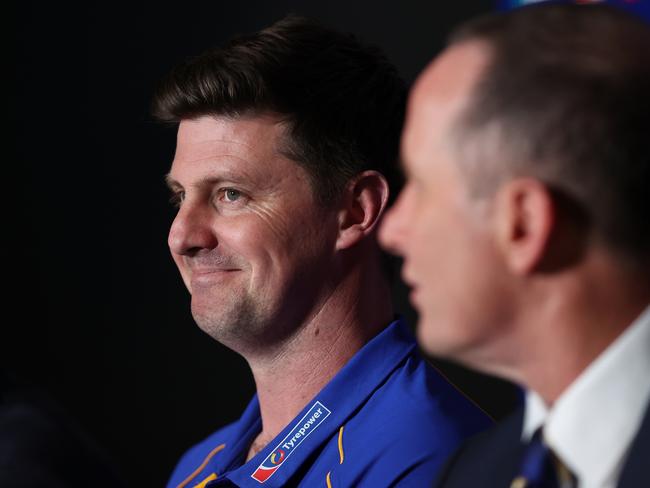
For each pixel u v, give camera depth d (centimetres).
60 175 923
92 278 922
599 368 171
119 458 920
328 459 310
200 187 316
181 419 915
